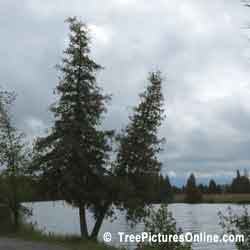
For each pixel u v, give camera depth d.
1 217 26.97
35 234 24.81
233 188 154.00
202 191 167.62
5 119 26.38
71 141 24.81
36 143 25.69
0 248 19.30
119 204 26.33
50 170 25.22
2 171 26.59
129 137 26.70
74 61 25.75
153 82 27.16
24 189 26.73
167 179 26.69
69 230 43.56
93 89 26.03
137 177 26.31
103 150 25.94
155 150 26.75
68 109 25.77
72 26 25.97
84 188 25.38
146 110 26.91
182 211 97.19
